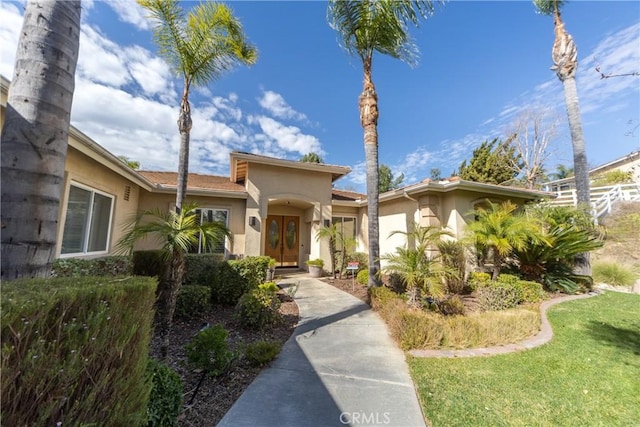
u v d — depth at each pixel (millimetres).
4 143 2096
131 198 10156
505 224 8633
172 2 7031
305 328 5977
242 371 3990
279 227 15406
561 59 11820
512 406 3297
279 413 3059
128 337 1866
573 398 3482
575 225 10344
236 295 7648
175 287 4570
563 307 7723
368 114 8891
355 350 4848
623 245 14227
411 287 6777
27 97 2168
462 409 3219
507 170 28328
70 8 2451
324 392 3506
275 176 13203
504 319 5363
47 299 1448
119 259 6859
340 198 16125
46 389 1382
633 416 3141
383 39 8484
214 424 2867
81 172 6875
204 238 4836
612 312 7230
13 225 2029
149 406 2426
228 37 7660
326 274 13422
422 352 4793
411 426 2904
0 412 1217
